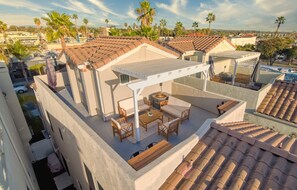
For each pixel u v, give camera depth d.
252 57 15.92
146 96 10.91
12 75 36.25
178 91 11.77
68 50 9.95
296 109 10.57
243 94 11.72
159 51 10.23
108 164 4.61
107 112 9.12
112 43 10.51
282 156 4.55
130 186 3.88
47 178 11.87
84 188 8.74
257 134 6.17
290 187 3.77
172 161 4.55
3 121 6.06
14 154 5.67
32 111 21.52
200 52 16.12
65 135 8.47
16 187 3.76
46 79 14.10
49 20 23.09
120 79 9.09
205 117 9.45
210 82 13.24
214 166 4.55
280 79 13.96
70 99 12.06
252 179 4.07
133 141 7.42
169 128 7.28
